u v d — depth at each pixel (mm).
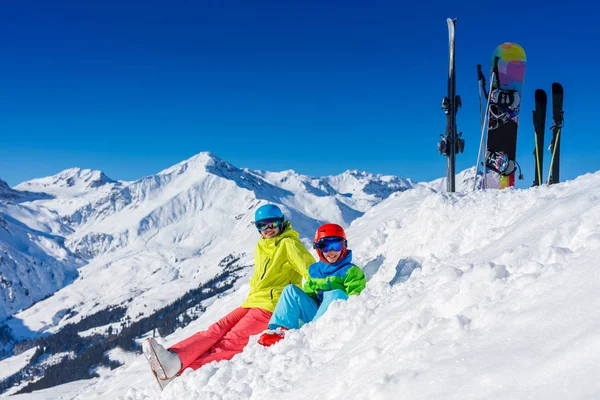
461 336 2141
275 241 5109
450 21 9453
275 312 4426
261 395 3020
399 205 9617
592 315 1733
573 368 1558
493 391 1674
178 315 162125
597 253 2180
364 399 2098
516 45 9031
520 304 2123
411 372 2027
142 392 4500
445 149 9305
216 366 3934
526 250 2896
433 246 5402
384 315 3117
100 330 173500
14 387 127250
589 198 3352
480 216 5137
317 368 2969
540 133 8453
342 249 4676
